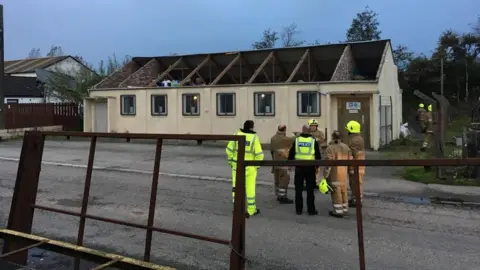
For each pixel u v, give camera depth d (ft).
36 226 21.24
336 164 11.00
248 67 82.33
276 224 21.90
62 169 40.16
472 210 25.00
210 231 20.48
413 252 17.53
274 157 27.40
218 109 69.26
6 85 129.29
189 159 47.83
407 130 82.38
